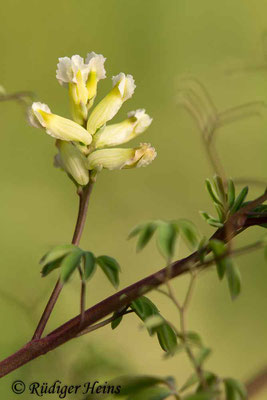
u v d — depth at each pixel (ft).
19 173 1.03
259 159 1.05
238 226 0.37
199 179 1.05
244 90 0.92
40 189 1.02
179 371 0.66
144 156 0.40
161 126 1.09
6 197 0.99
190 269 0.35
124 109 1.12
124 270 0.93
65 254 0.36
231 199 0.38
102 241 0.97
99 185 1.00
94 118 0.40
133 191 1.02
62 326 0.38
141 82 1.14
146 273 0.92
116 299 0.37
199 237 0.35
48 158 1.05
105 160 0.39
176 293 0.86
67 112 1.13
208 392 0.32
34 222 0.98
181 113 1.09
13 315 0.59
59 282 0.38
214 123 0.38
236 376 0.83
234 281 0.35
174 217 1.01
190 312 0.86
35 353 0.38
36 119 0.40
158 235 0.35
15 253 0.84
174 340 0.38
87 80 0.40
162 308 0.84
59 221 0.99
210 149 0.38
